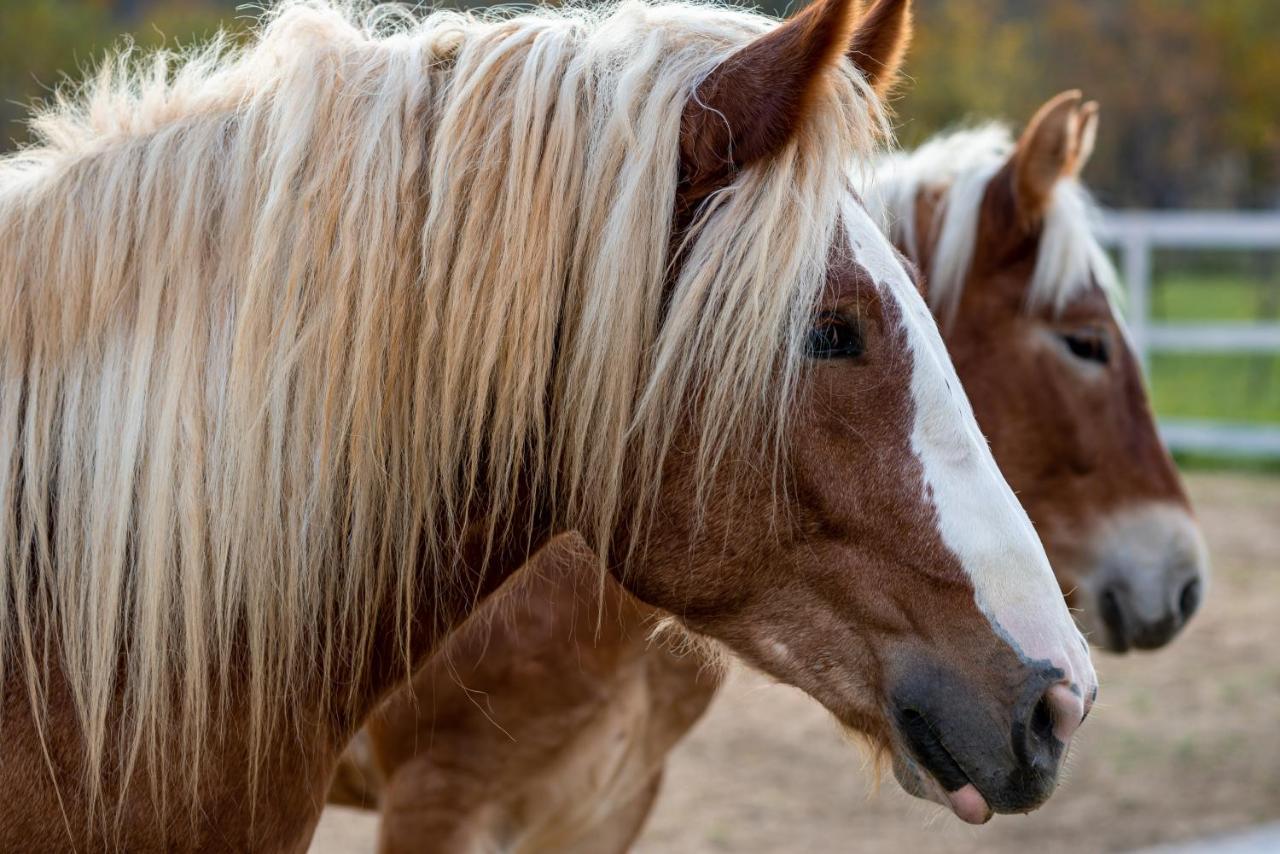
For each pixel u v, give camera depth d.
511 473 2.34
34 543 2.22
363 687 2.48
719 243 2.27
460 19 2.62
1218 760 7.05
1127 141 39.84
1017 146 4.47
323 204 2.22
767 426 2.29
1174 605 4.67
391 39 2.47
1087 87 38.75
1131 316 14.18
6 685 2.18
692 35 2.42
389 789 3.67
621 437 2.26
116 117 2.41
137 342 2.21
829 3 2.20
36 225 2.27
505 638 3.55
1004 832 6.32
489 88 2.31
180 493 2.20
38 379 2.21
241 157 2.28
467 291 2.23
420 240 2.26
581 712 3.63
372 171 2.25
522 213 2.23
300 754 2.37
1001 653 2.27
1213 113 38.41
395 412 2.27
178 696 2.25
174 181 2.27
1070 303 4.54
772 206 2.25
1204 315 23.78
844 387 2.30
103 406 2.20
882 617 2.32
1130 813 6.45
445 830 3.61
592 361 2.25
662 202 2.26
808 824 6.42
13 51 21.89
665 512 2.35
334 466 2.24
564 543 2.97
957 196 4.56
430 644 2.52
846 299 2.29
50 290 2.22
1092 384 4.59
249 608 2.23
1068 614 2.37
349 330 2.22
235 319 2.22
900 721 2.33
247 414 2.19
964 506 2.29
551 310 2.26
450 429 2.26
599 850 4.27
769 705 8.23
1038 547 2.37
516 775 3.63
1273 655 8.69
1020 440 4.58
